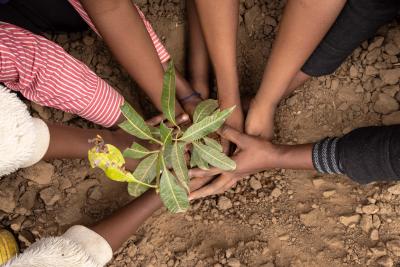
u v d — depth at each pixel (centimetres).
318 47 139
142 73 135
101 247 132
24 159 121
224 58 135
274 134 155
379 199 144
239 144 137
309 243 143
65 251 124
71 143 133
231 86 139
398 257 139
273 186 150
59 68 127
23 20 156
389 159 122
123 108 103
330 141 131
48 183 153
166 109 106
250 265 142
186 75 159
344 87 153
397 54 150
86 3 122
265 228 146
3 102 116
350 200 146
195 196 141
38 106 156
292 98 155
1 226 150
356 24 133
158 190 106
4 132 114
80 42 163
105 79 161
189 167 137
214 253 144
